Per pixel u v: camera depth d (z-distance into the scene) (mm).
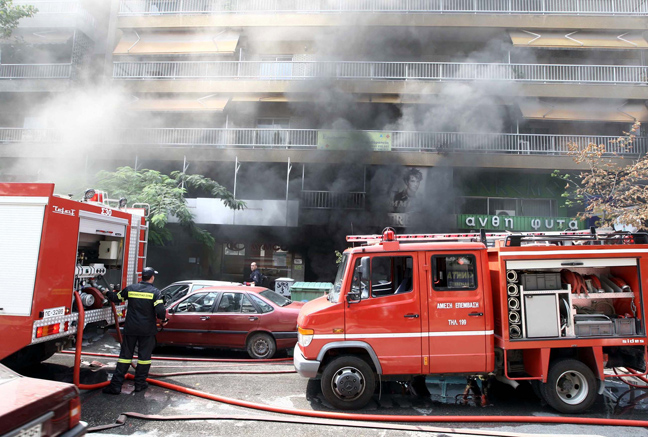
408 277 4676
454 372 4449
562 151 13898
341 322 4496
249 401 4633
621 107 14352
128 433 3686
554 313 4500
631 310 4633
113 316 5559
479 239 5117
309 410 4371
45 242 4211
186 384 5152
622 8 14859
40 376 5219
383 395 4941
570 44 14281
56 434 2363
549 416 4289
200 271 15500
